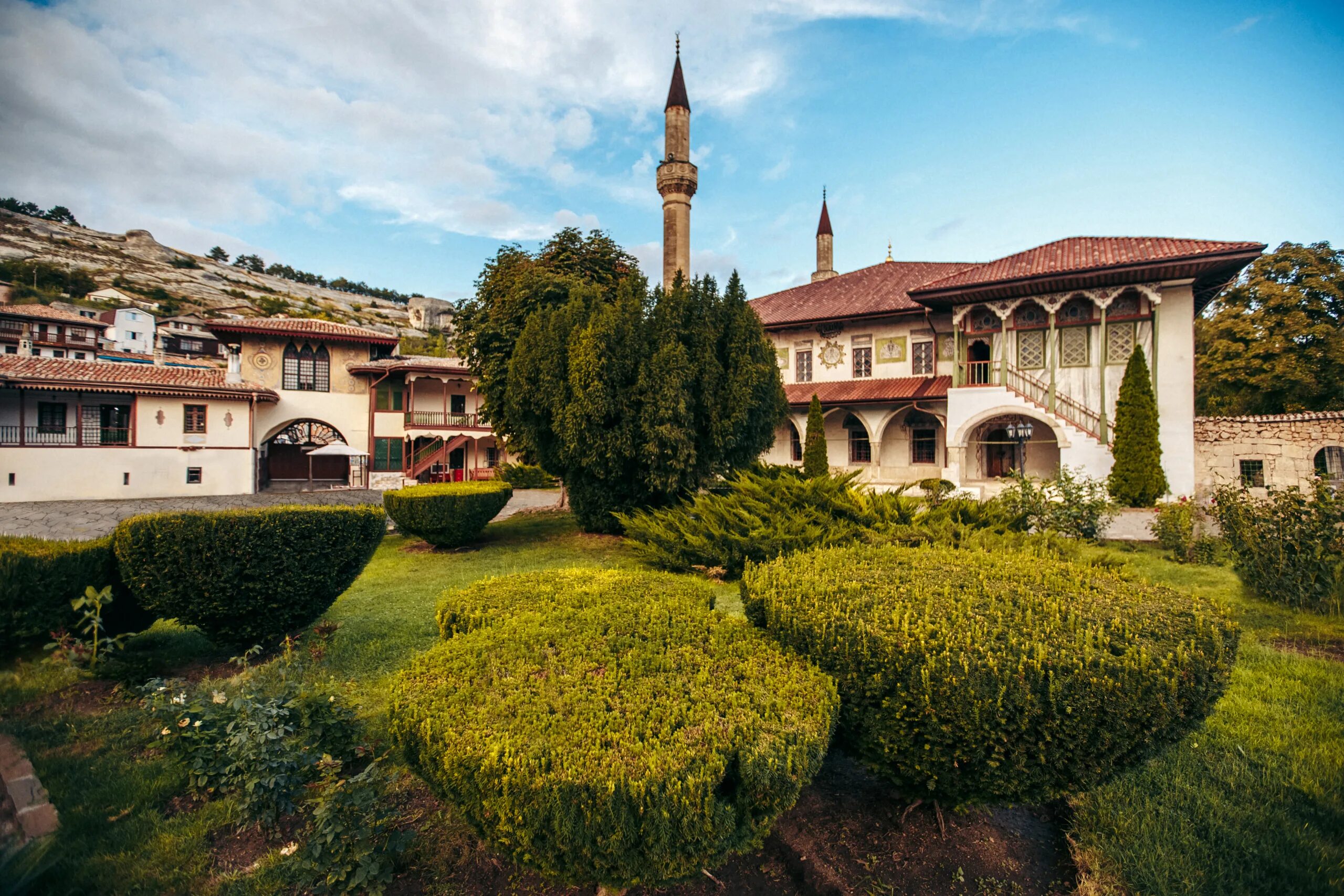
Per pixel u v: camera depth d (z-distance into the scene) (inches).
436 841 126.5
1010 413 746.8
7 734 163.0
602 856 91.7
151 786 141.9
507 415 553.9
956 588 146.0
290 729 143.3
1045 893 115.5
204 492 990.4
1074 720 104.0
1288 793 137.5
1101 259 709.9
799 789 102.2
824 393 969.5
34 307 1942.7
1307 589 274.7
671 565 370.6
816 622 130.3
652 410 448.1
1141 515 514.3
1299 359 902.4
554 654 130.7
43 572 192.5
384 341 1211.9
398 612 291.1
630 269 763.4
